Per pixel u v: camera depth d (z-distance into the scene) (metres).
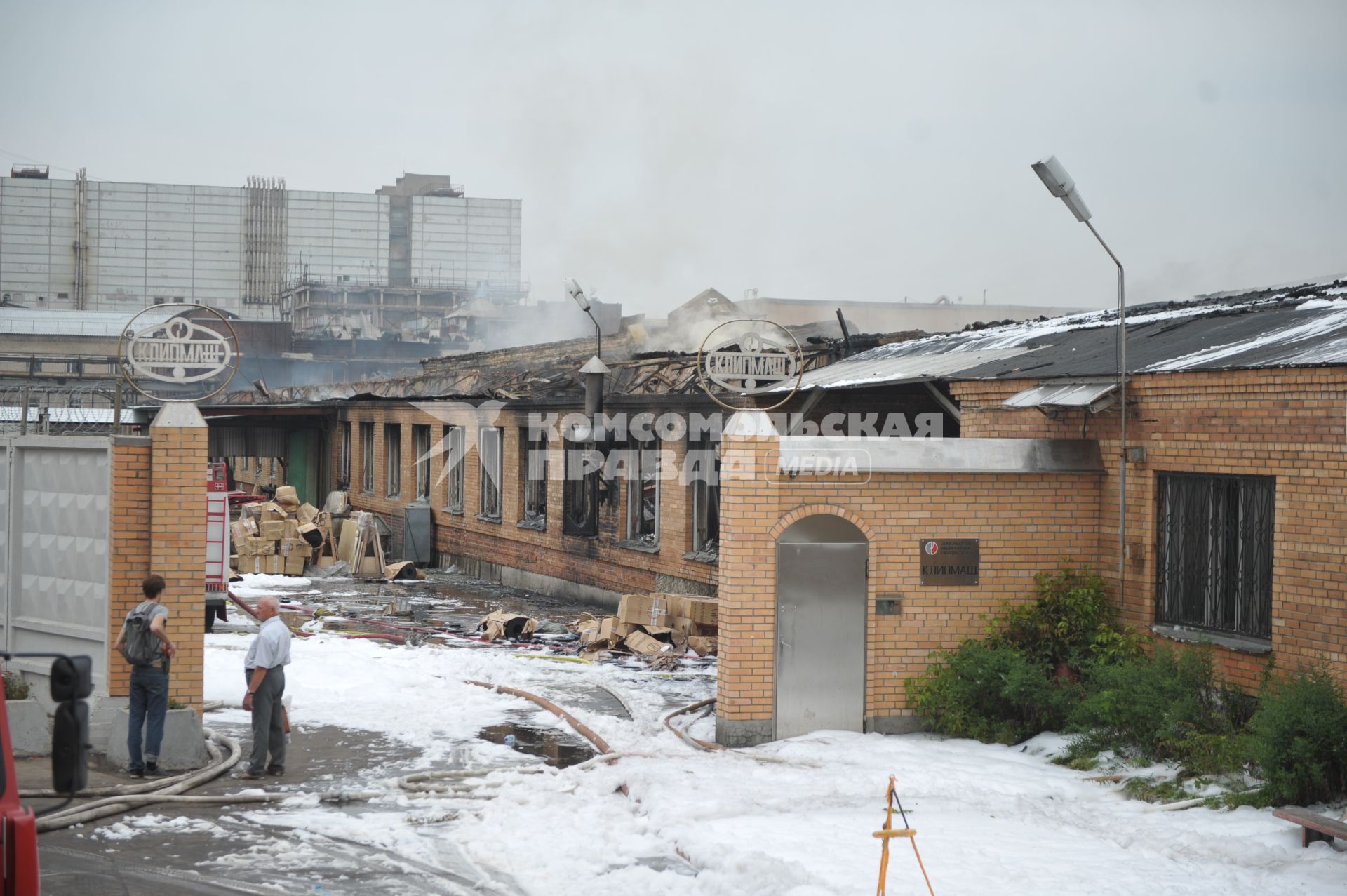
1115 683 11.91
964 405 16.20
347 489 40.69
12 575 12.37
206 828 9.30
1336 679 10.68
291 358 81.62
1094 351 16.09
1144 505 12.87
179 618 11.46
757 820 9.43
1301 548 11.05
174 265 112.19
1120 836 9.02
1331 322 13.64
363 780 10.95
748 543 12.66
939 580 13.15
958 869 8.09
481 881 8.27
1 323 75.00
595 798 10.43
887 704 13.05
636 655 19.00
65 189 109.88
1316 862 8.22
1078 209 12.87
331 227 114.50
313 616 22.98
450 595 27.62
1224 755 10.48
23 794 9.70
